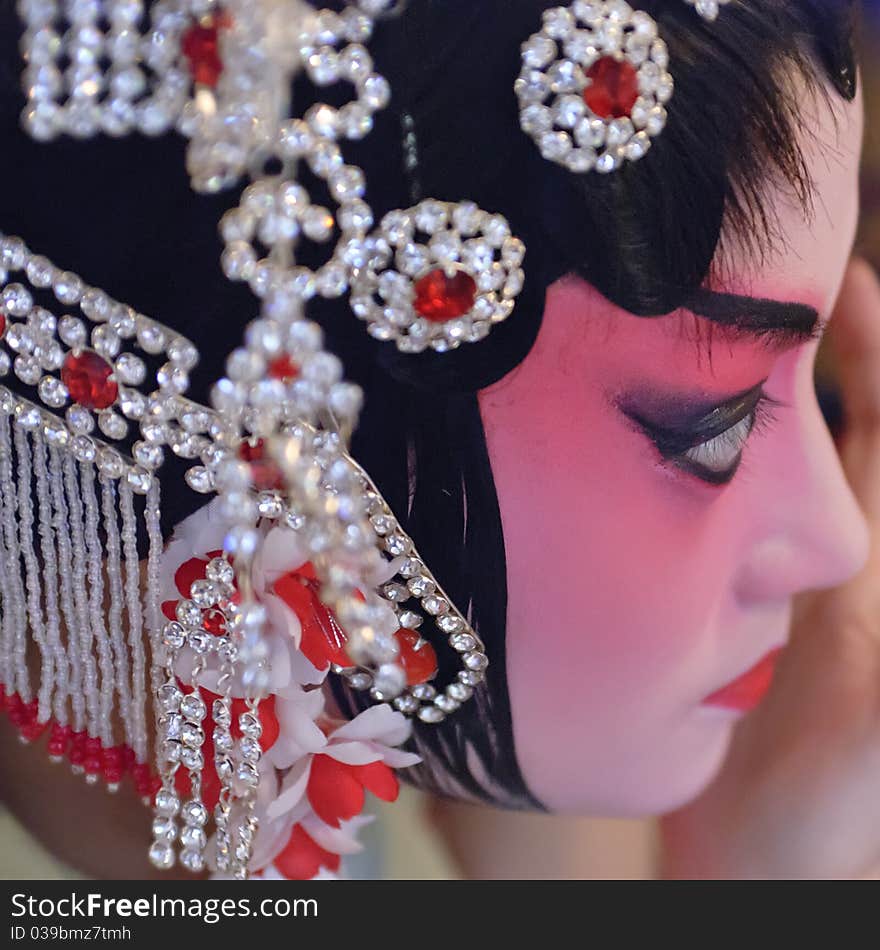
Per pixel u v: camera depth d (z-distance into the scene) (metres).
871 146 0.69
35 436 0.53
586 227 0.47
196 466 0.50
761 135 0.50
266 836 0.58
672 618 0.62
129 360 0.49
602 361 0.51
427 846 0.76
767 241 0.52
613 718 0.64
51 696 0.61
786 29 0.51
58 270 0.49
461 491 0.53
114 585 0.55
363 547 0.43
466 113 0.46
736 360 0.54
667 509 0.57
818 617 0.78
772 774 0.85
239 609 0.46
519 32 0.46
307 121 0.44
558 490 0.54
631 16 0.47
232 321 0.48
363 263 0.46
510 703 0.61
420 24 0.46
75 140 0.46
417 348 0.48
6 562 0.57
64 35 0.44
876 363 0.74
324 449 0.46
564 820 0.78
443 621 0.56
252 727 0.52
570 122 0.46
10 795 0.73
